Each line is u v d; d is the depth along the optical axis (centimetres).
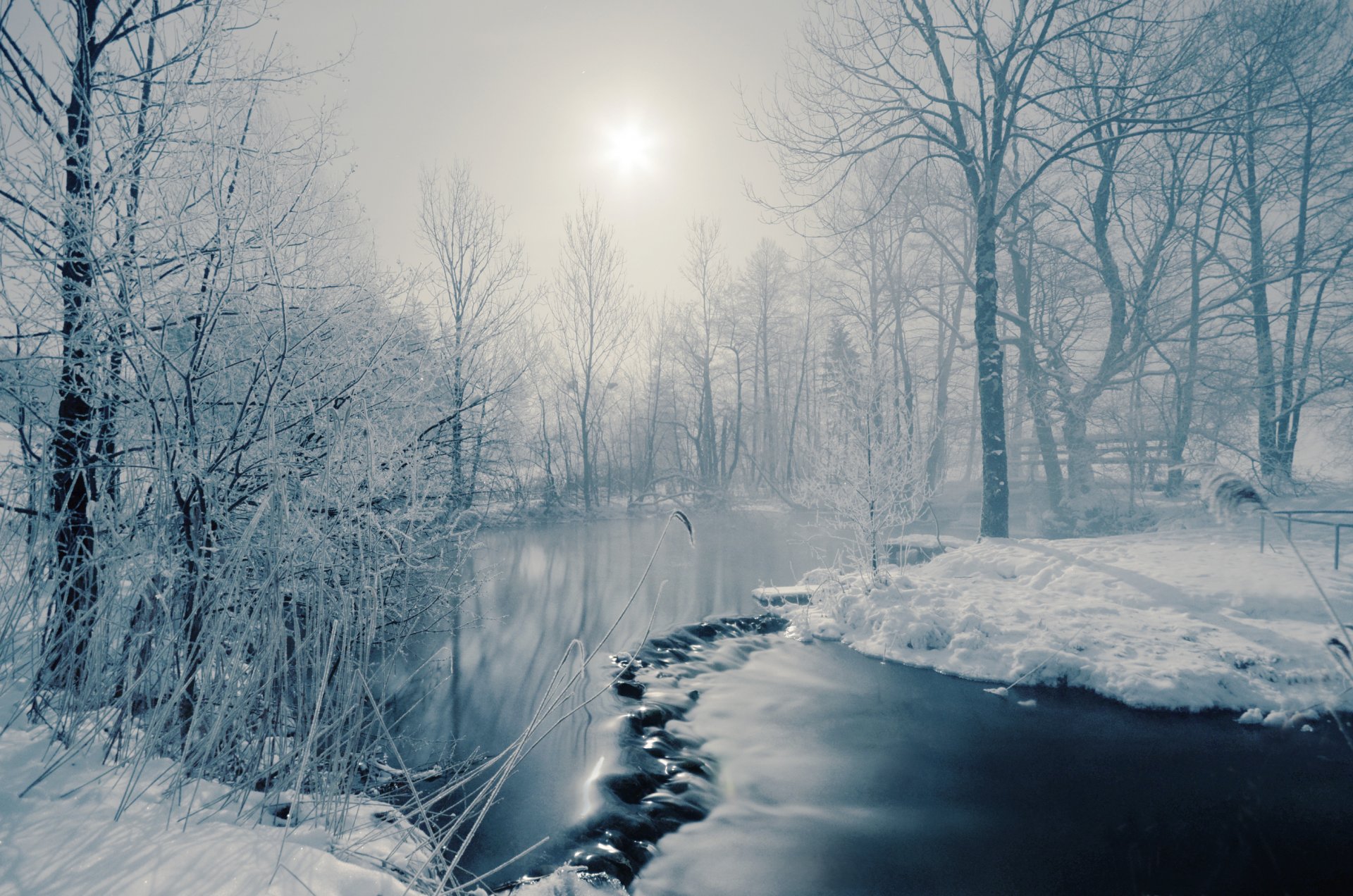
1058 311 2288
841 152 1750
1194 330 1981
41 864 211
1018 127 1755
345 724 337
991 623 935
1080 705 751
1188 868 477
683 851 496
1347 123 1809
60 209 361
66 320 380
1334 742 638
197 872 219
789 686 848
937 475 2358
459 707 732
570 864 447
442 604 702
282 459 396
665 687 831
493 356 703
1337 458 2086
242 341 454
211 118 392
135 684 310
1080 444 1978
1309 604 830
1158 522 1672
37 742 306
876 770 632
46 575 336
